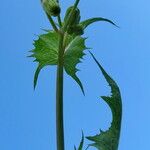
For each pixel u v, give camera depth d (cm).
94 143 41
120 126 41
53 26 45
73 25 45
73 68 47
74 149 41
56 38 47
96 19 46
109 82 41
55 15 44
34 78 48
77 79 47
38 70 48
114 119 41
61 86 44
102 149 41
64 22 46
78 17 45
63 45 46
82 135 41
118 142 41
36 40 47
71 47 46
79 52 46
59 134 43
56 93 44
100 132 41
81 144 41
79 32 45
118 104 41
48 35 47
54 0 44
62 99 44
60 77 45
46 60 48
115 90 41
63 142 43
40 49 47
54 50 47
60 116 43
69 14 45
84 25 46
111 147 41
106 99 41
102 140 41
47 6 44
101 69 41
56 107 44
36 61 48
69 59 46
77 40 46
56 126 43
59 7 44
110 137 41
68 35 46
